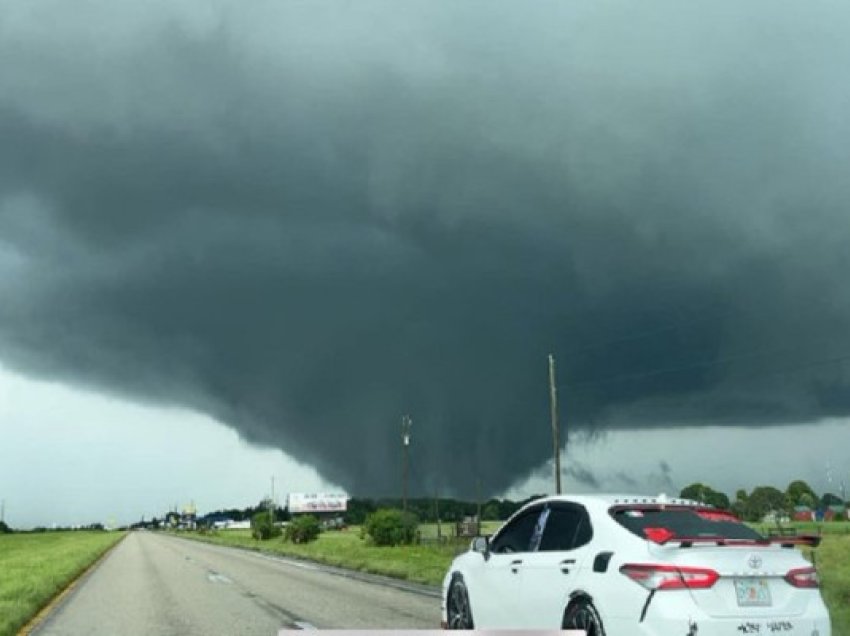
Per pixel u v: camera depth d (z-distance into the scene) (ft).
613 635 26.43
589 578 27.76
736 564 25.98
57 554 177.37
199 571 120.47
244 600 72.49
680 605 25.34
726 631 25.16
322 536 343.05
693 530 28.50
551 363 176.24
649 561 26.13
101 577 110.11
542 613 29.81
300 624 54.24
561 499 32.01
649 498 30.66
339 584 88.74
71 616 62.59
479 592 34.73
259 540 334.44
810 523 452.76
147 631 53.06
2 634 51.93
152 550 230.27
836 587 65.16
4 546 336.29
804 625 26.08
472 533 236.43
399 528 202.28
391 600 69.05
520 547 33.45
